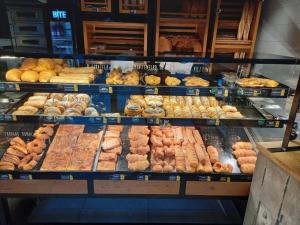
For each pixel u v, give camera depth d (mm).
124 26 3074
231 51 3162
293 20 2607
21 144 2283
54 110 1979
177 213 2502
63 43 3000
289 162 1568
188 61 1852
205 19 3020
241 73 2254
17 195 2182
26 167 2090
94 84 1841
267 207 1778
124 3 2961
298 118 2236
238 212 2529
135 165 2121
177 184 2168
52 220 2410
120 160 2242
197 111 2121
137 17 2980
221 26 3152
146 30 3043
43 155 2244
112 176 2107
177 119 1971
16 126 2523
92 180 2141
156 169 2123
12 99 2203
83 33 3008
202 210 2543
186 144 2391
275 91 1878
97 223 2389
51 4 2855
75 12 2914
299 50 2529
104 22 2980
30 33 2941
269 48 3090
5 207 2260
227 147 2428
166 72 2137
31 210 2553
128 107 2061
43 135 2422
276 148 1725
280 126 1996
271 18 3037
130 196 2227
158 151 2256
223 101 2340
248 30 3105
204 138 2531
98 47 3156
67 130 2561
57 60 2119
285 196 1578
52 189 2176
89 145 2375
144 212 2506
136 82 1915
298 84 1544
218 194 2211
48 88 1827
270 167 1728
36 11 2869
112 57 1829
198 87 1866
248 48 3154
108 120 1970
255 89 1867
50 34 2955
